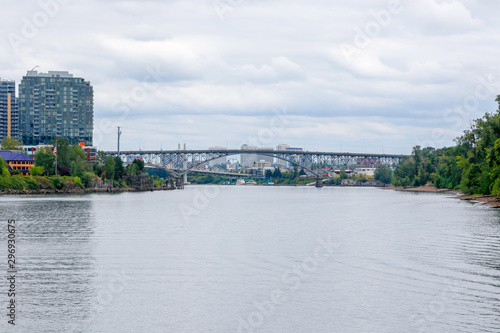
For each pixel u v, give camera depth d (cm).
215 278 4734
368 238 7294
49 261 5450
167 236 7562
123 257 5709
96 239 7112
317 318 3656
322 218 10925
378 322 3578
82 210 12394
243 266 5256
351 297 4128
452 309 3828
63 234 7625
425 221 9706
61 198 17775
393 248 6344
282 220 10469
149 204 15888
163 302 4000
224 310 3819
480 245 6519
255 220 10450
